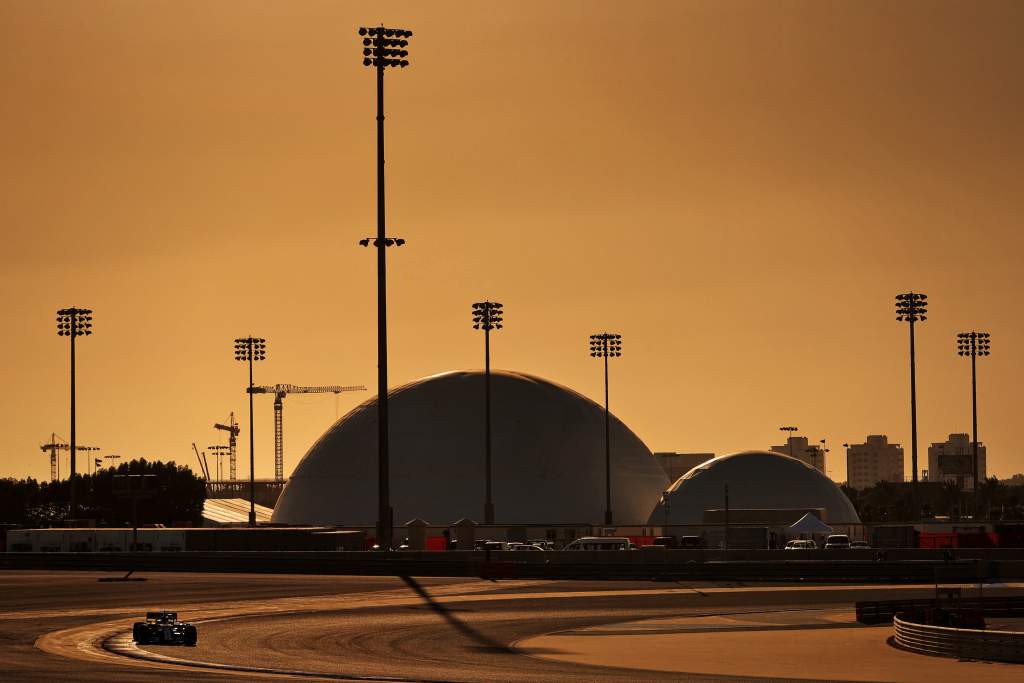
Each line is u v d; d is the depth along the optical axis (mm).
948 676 124125
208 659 129250
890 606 179125
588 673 123562
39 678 111062
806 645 150250
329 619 171625
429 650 140875
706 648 146750
